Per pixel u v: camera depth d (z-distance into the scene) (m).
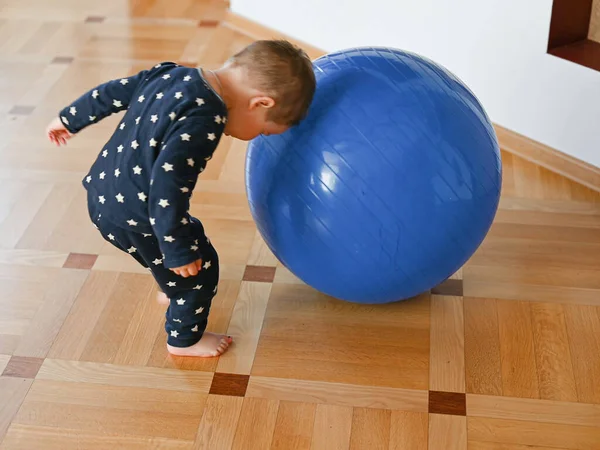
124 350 1.67
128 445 1.47
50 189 2.13
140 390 1.58
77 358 1.65
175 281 1.54
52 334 1.70
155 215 1.35
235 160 2.24
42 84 2.58
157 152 1.37
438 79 1.46
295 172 1.45
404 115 1.40
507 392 1.55
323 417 1.52
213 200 2.09
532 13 2.05
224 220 2.02
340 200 1.42
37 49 2.79
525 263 1.86
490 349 1.65
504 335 1.68
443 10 2.24
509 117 2.23
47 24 2.95
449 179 1.42
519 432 1.48
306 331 1.70
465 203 1.45
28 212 2.05
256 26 2.83
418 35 2.35
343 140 1.40
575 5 2.04
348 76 1.45
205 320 1.63
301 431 1.49
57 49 2.79
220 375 1.61
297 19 2.68
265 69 1.38
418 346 1.66
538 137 2.19
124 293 1.81
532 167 2.18
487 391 1.56
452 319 1.72
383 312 1.74
